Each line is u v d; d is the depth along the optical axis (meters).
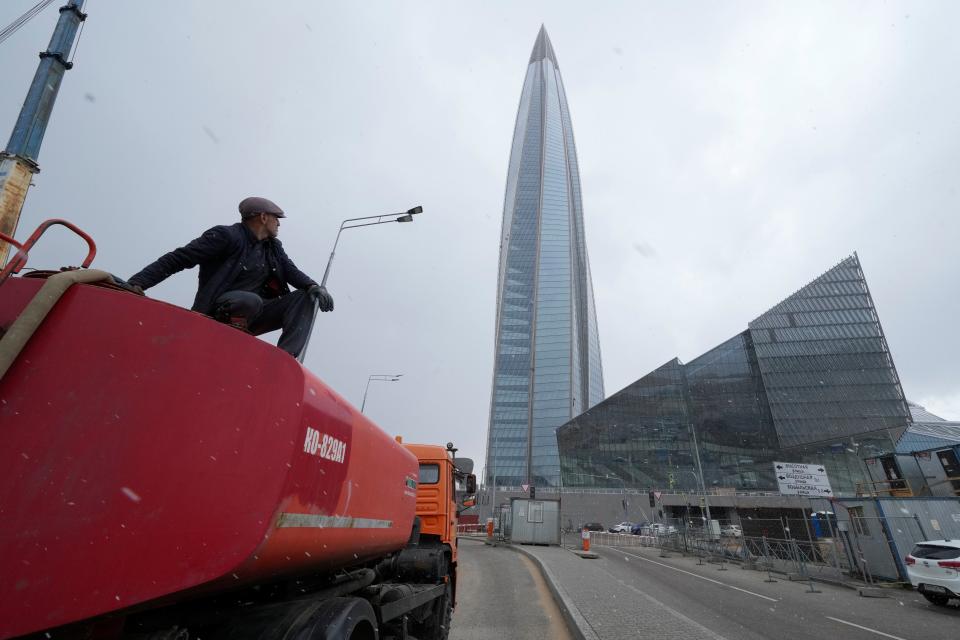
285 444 2.12
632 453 84.12
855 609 11.63
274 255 3.21
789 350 75.50
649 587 13.77
